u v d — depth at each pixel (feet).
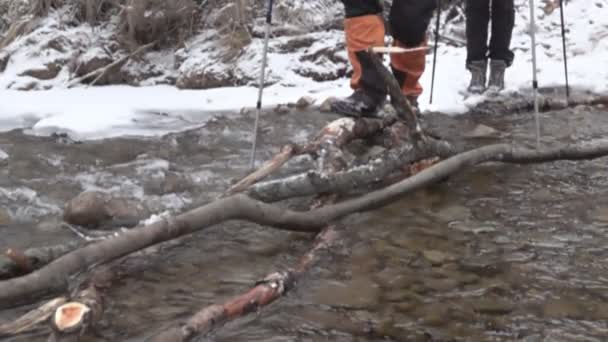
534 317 9.18
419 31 15.53
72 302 8.51
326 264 10.75
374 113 15.20
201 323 8.59
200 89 23.21
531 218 12.48
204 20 25.63
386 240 11.59
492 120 19.17
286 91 22.21
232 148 16.76
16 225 12.15
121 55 24.35
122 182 14.35
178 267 10.66
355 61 15.19
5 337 8.54
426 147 14.29
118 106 20.51
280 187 12.47
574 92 21.61
